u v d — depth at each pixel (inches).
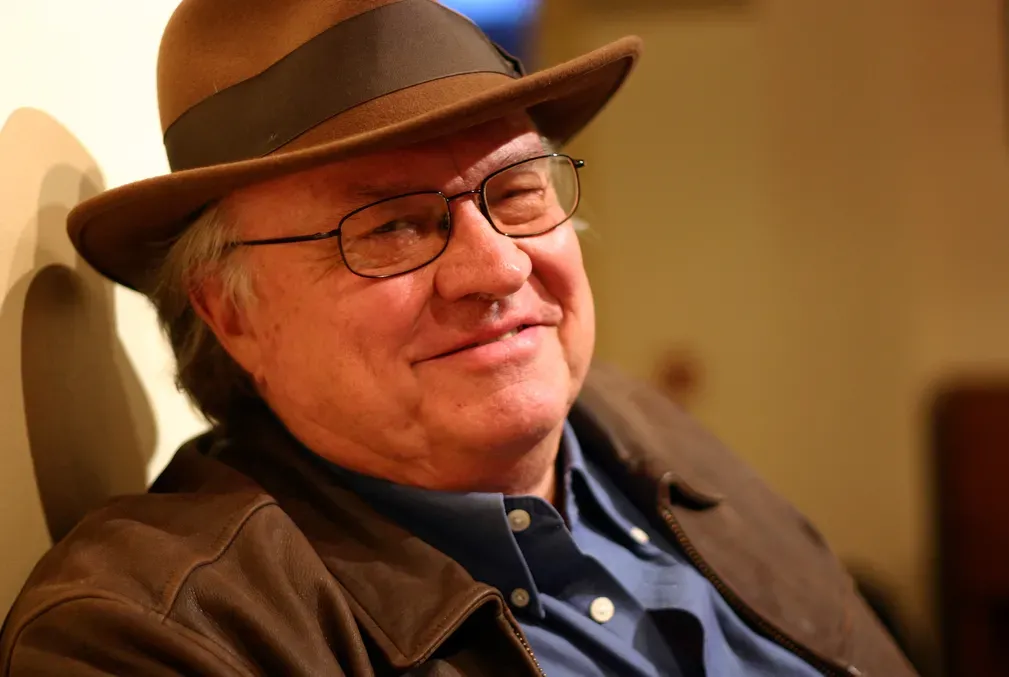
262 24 30.5
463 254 29.6
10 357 31.3
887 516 93.5
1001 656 79.4
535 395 30.9
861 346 93.0
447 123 27.6
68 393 34.9
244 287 31.6
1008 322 89.7
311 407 31.6
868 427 93.7
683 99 94.0
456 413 30.4
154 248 34.9
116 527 28.1
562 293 33.1
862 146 90.8
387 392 30.4
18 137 32.2
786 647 36.6
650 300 97.2
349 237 29.7
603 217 96.7
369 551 30.5
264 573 27.1
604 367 49.4
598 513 38.2
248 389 36.8
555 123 40.3
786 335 94.8
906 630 74.5
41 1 34.0
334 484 32.8
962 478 82.2
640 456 40.2
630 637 33.6
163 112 33.2
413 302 29.7
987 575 80.2
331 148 26.8
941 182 89.5
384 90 29.0
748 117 93.1
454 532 32.6
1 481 30.4
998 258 89.5
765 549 39.9
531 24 93.7
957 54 87.7
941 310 90.8
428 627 27.8
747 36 92.3
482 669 28.7
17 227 32.0
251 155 29.8
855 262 92.4
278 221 30.3
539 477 34.5
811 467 95.7
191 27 31.7
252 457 34.2
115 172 39.2
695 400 97.3
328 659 26.0
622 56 33.5
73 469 34.8
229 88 30.5
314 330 30.5
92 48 37.5
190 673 24.2
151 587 25.4
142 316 41.4
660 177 95.4
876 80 89.6
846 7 89.4
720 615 36.3
